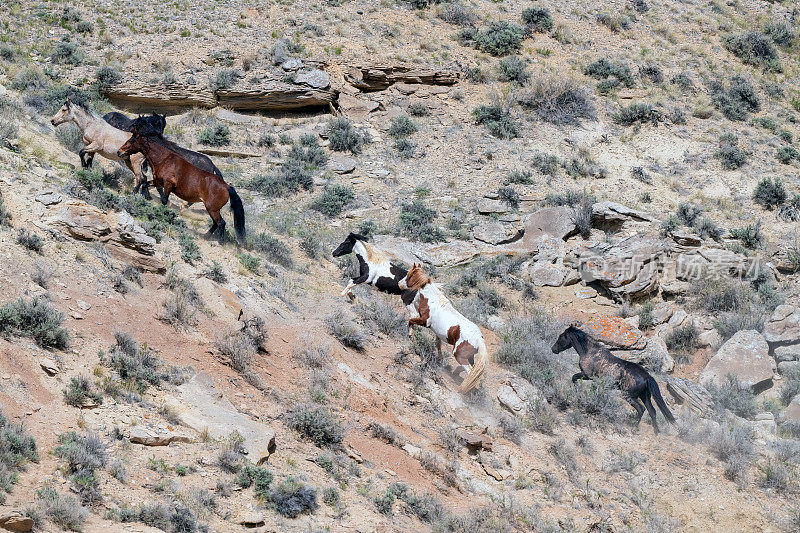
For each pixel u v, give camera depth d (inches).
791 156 1233.4
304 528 351.3
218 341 496.7
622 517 491.8
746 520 513.7
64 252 510.3
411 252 937.5
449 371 627.5
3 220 510.6
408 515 400.2
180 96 1199.6
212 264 635.5
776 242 1023.0
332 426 448.1
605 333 773.9
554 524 449.7
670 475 553.0
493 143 1215.6
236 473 376.2
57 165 716.7
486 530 406.6
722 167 1203.9
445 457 489.1
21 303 421.4
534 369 661.3
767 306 888.3
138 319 485.7
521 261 970.1
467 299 844.6
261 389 478.0
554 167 1154.7
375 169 1143.0
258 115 1244.5
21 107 885.8
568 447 555.2
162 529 316.2
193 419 409.4
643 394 619.2
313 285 730.8
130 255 546.9
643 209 1075.9
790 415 681.0
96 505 316.8
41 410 368.8
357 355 585.9
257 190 1042.1
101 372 415.2
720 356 765.9
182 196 693.9
